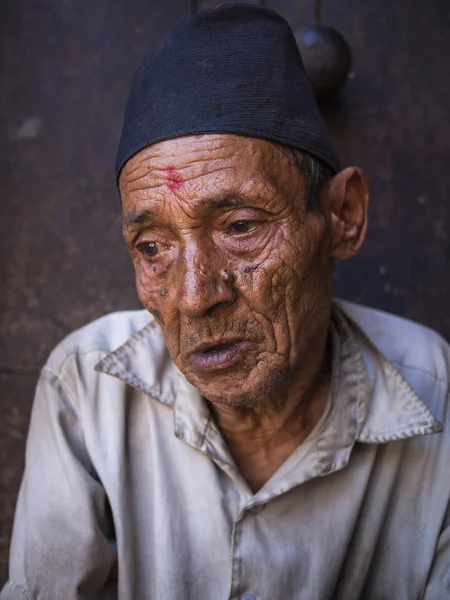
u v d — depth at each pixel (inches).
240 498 42.4
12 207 60.8
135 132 36.7
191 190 34.6
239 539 41.0
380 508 44.1
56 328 60.6
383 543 44.7
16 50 61.0
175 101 35.8
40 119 61.0
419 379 48.2
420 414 42.9
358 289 60.7
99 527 42.0
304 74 41.3
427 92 60.6
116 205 60.7
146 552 42.7
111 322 49.9
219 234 35.8
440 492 44.9
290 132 36.7
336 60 55.7
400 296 60.5
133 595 41.7
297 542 41.6
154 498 43.2
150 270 37.9
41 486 42.9
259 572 40.5
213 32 37.6
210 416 42.9
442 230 60.5
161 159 35.1
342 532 42.3
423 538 44.4
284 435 44.1
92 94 60.8
